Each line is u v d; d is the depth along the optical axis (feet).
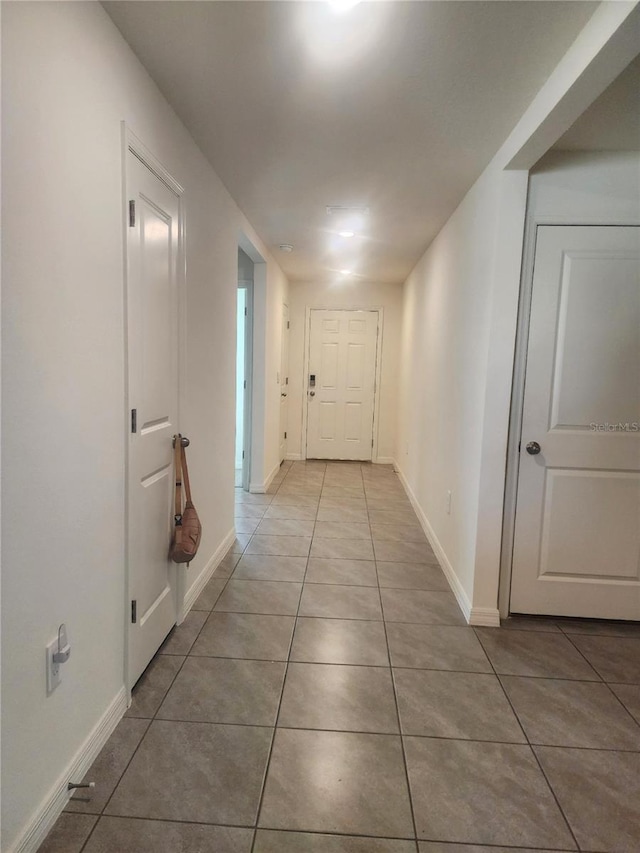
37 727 3.75
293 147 7.13
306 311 18.79
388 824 4.09
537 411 7.37
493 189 7.23
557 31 4.59
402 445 16.79
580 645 6.96
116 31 4.60
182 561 6.42
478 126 6.40
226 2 4.27
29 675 3.62
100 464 4.56
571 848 3.94
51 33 3.58
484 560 7.44
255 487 14.61
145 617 5.90
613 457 7.36
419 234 11.57
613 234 7.01
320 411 19.36
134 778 4.45
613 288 7.09
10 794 3.46
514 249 7.01
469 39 4.73
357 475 17.22
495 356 7.19
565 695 5.84
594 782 4.58
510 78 5.34
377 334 18.84
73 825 3.98
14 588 3.40
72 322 3.98
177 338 6.53
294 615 7.55
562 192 6.99
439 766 4.71
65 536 4.02
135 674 5.62
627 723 5.38
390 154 7.30
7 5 3.10
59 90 3.70
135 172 5.07
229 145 7.11
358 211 9.93
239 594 8.18
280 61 5.14
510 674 6.23
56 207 3.70
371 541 10.87
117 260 4.73
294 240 12.39
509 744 5.02
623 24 3.92
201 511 8.05
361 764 4.70
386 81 5.45
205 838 3.92
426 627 7.34
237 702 5.53
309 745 4.93
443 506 9.80
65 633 4.07
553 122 5.52
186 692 5.67
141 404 5.43
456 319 9.34
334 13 4.41
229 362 9.55
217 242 8.36
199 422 7.74
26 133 3.33
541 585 7.65
